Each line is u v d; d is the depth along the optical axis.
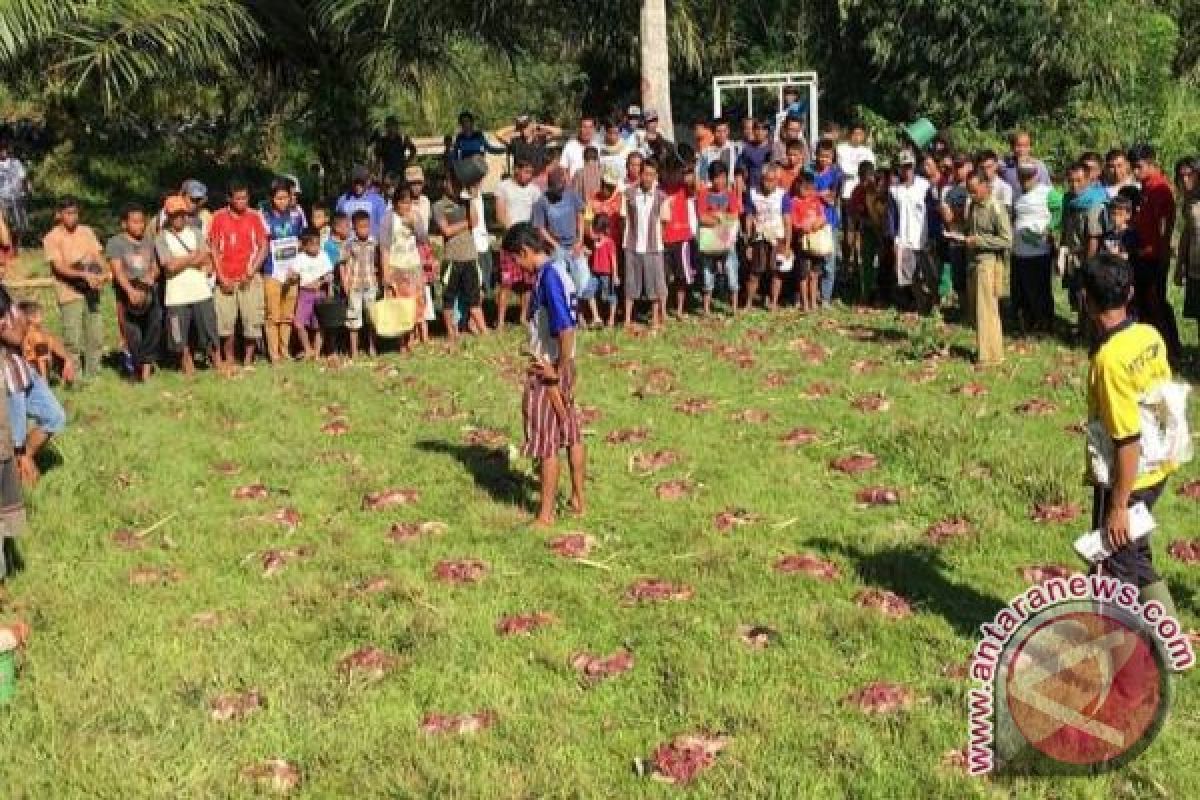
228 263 12.48
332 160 20.73
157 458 9.38
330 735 5.35
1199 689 5.44
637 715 5.46
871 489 8.09
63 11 15.53
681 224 13.78
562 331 7.53
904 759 5.00
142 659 6.14
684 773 4.94
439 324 14.62
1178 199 15.46
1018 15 21.30
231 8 17.11
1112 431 5.18
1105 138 22.14
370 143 21.08
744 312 14.35
